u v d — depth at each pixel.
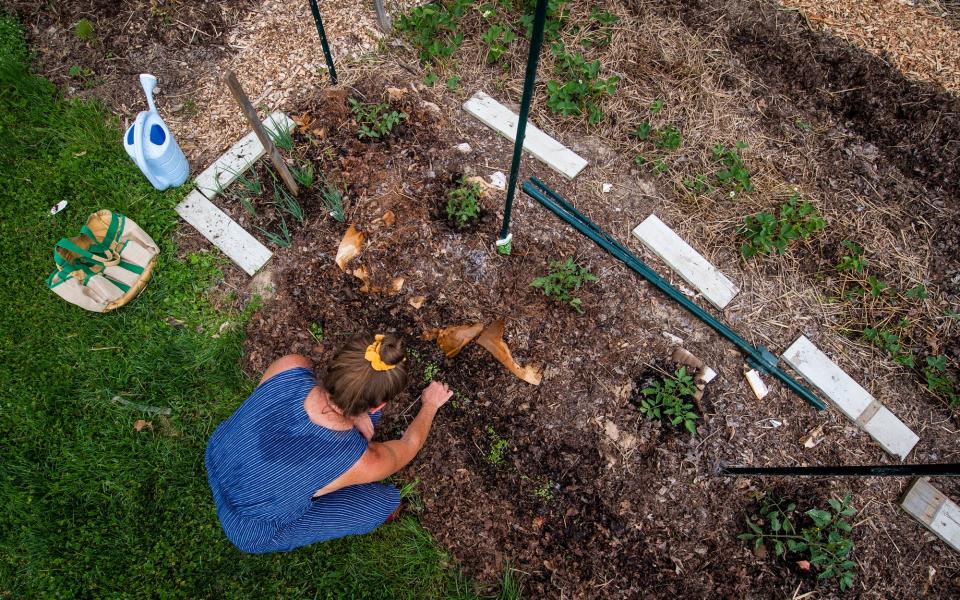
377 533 2.97
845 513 3.00
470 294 3.35
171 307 3.38
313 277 3.41
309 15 4.16
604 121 3.95
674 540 2.97
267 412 2.14
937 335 3.49
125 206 3.57
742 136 3.99
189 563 2.90
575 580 2.89
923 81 4.07
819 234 3.70
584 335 3.31
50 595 2.81
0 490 2.96
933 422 3.33
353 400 1.93
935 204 3.81
